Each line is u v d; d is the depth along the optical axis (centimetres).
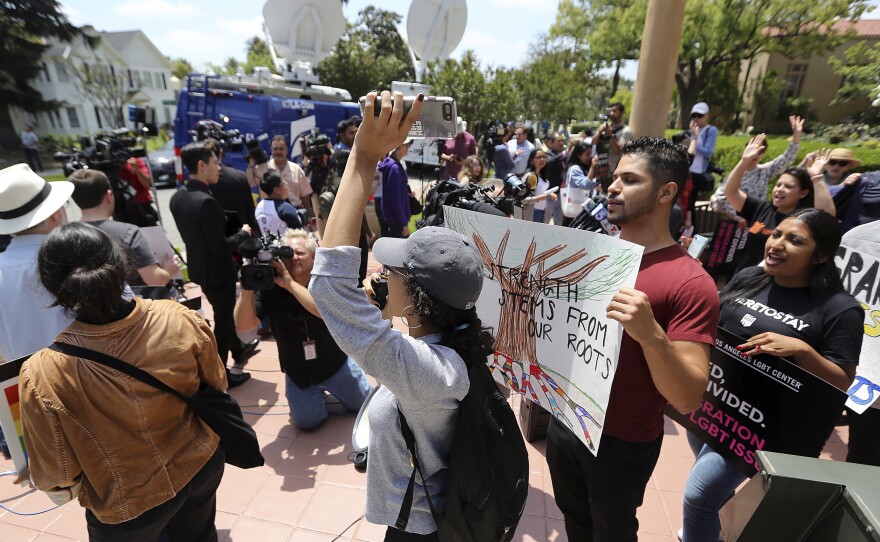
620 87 4694
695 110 641
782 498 98
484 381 130
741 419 183
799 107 2795
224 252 343
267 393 369
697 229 655
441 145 1023
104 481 146
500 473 127
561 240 165
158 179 1275
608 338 146
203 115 841
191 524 181
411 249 119
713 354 192
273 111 821
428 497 124
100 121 3409
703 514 198
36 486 145
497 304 199
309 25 927
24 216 214
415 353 112
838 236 182
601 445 162
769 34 2392
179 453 160
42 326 219
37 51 2673
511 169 820
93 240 141
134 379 145
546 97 2250
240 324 293
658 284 146
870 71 1667
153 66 4181
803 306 190
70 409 137
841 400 158
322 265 107
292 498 263
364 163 113
